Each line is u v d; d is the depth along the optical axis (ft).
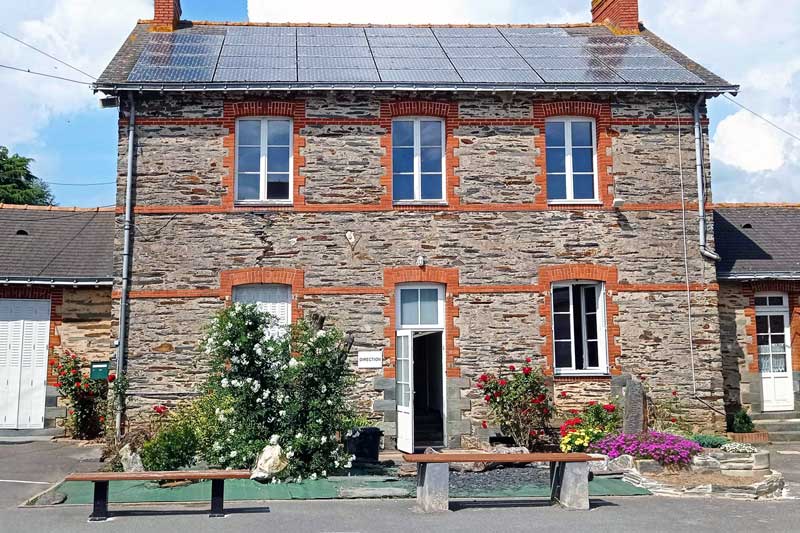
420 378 59.62
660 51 57.98
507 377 48.06
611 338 49.06
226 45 56.18
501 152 49.96
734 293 54.03
